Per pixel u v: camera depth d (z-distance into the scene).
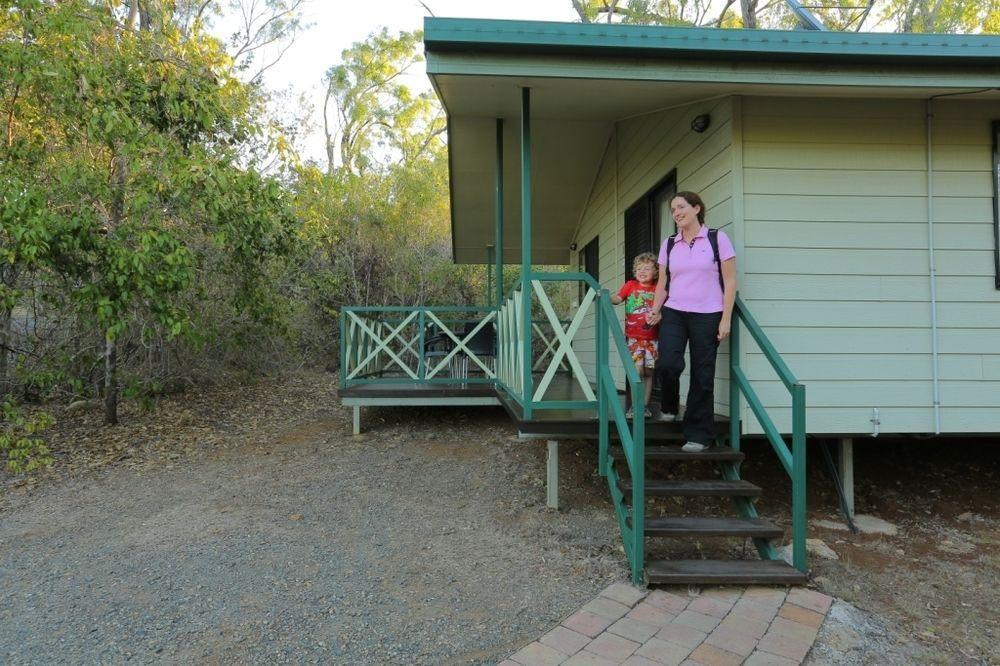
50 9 5.64
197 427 7.25
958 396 4.09
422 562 3.43
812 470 4.98
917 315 4.09
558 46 3.44
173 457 5.92
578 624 2.68
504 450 5.90
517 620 2.76
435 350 9.20
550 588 3.09
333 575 3.26
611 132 6.56
